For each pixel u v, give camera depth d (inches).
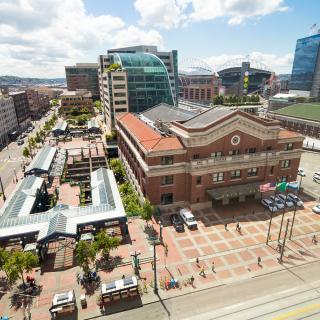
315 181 2952.8
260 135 2357.3
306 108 5467.5
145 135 2544.3
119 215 1873.8
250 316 1307.8
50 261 1711.4
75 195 2650.1
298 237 1936.5
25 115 7352.4
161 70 5344.5
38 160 3142.2
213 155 2266.2
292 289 1477.6
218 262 1691.7
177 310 1354.6
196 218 2188.7
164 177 2237.9
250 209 2320.4
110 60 6387.8
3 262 1518.2
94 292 1466.5
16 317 1325.0
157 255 1755.7
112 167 3292.3
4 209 2090.3
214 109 2588.6
